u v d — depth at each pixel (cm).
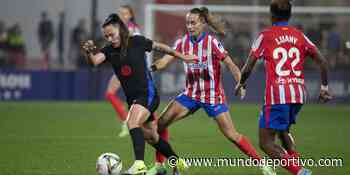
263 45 2698
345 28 7075
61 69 7338
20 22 8138
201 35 2952
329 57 7075
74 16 8112
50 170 3102
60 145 3947
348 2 7319
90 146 3912
